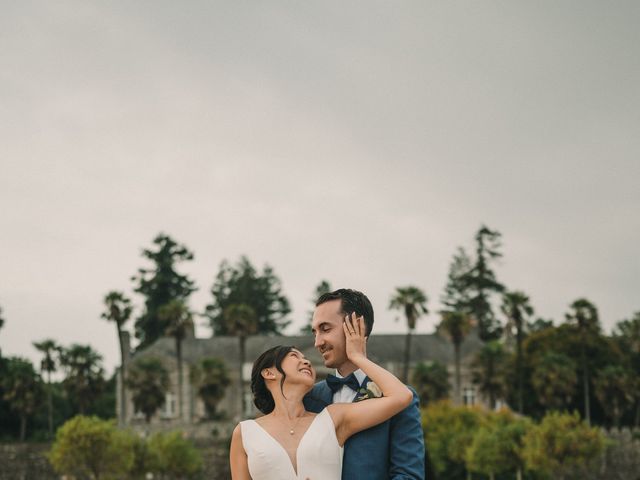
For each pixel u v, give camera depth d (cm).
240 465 473
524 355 8475
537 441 4875
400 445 475
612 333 9588
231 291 12769
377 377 479
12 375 7456
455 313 8381
